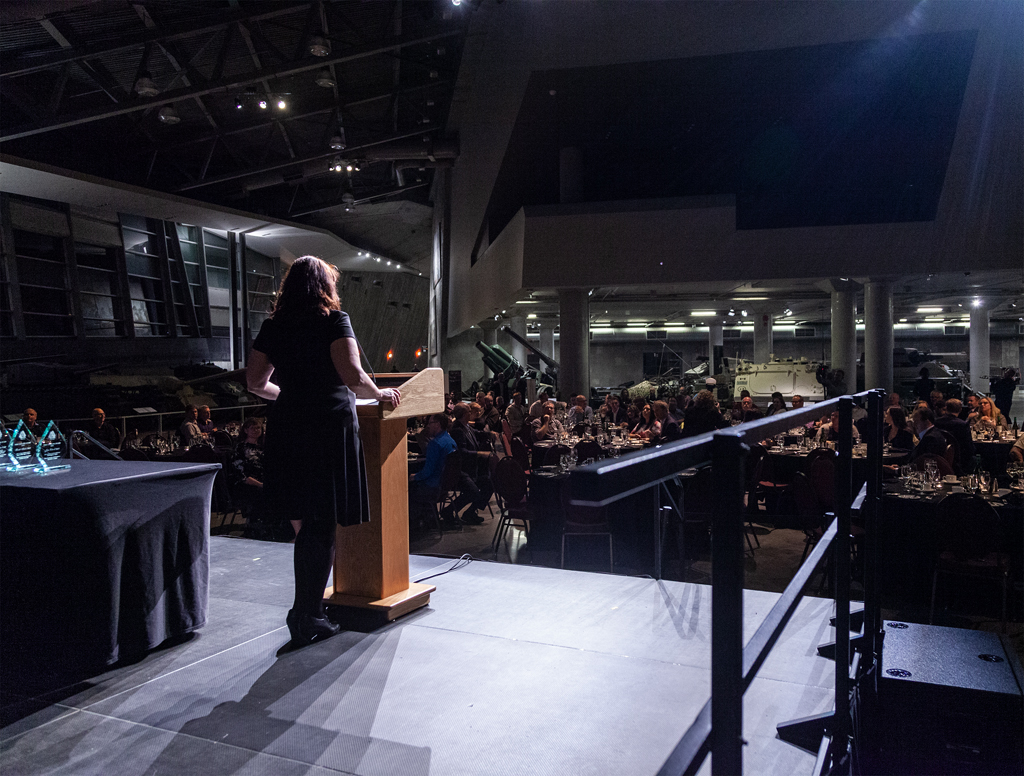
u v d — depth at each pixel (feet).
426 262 128.57
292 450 7.83
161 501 8.15
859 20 38.52
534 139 53.11
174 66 46.39
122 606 7.63
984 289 56.80
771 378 59.98
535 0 41.04
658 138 54.39
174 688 7.15
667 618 9.27
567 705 6.73
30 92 45.11
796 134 53.72
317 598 8.37
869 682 8.29
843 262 44.88
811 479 20.07
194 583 8.59
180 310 72.59
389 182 87.76
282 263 102.01
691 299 67.05
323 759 5.73
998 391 51.11
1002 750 8.13
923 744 8.41
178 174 64.23
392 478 9.43
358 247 100.48
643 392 72.84
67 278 58.08
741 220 55.88
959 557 14.80
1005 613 15.16
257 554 13.16
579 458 26.03
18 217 53.36
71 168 52.01
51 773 5.52
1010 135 40.55
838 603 6.36
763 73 43.52
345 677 7.41
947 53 40.78
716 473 2.72
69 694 7.02
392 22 47.65
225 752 5.85
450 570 11.82
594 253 47.14
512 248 51.93
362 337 134.10
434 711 6.61
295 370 7.93
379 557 9.25
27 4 27.02
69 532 7.26
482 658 7.91
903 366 63.46
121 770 5.56
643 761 5.71
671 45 40.86
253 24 42.55
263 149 65.05
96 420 32.63
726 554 2.70
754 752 6.12
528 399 64.59
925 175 52.65
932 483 18.21
